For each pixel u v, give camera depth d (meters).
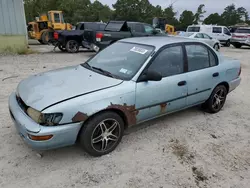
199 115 4.35
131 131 3.61
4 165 2.67
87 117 2.62
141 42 3.66
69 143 2.65
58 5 39.53
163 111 3.48
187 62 3.69
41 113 2.43
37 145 2.45
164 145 3.25
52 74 3.36
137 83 3.04
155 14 67.44
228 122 4.11
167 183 2.51
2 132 3.37
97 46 10.38
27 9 35.88
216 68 4.13
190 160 2.93
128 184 2.47
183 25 69.38
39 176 2.53
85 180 2.50
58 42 12.84
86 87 2.80
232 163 2.91
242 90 6.16
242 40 18.22
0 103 4.44
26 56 10.91
